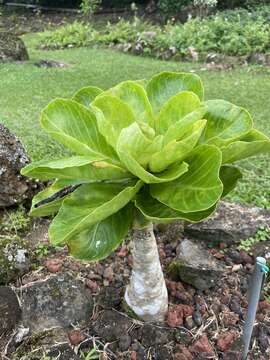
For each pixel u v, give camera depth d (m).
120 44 3.93
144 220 0.62
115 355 0.74
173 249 0.97
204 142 0.61
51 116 0.61
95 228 0.62
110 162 0.60
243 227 0.99
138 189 0.58
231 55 3.21
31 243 1.00
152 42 3.58
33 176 0.60
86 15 5.44
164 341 0.75
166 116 0.59
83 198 0.59
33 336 0.75
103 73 2.88
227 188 0.65
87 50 3.86
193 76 0.67
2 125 1.05
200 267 0.85
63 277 0.84
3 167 1.02
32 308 0.80
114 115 0.58
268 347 0.77
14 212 1.06
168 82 0.68
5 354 0.74
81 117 0.62
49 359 0.71
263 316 0.82
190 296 0.84
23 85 2.56
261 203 1.21
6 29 5.39
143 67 3.08
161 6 4.77
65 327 0.78
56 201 0.62
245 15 3.83
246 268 0.93
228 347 0.75
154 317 0.77
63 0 5.91
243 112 0.62
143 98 0.62
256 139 0.62
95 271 0.90
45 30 5.04
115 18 5.31
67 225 0.56
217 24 3.47
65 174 0.59
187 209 0.53
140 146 0.54
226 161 0.61
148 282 0.73
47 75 2.81
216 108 0.64
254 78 2.70
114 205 0.54
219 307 0.82
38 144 1.61
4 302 0.79
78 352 0.75
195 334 0.77
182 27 3.76
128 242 0.97
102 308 0.82
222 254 0.96
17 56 3.29
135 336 0.76
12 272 0.87
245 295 0.86
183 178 0.57
